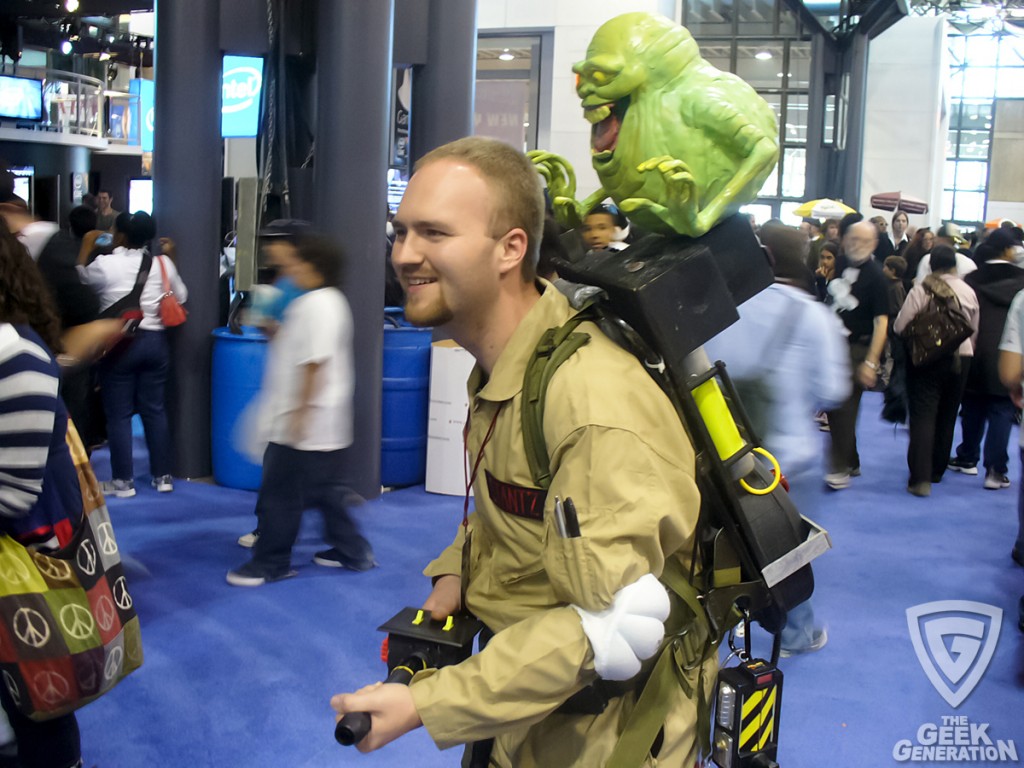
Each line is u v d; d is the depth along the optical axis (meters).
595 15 16.41
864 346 6.34
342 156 5.45
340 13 5.36
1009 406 6.79
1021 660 4.00
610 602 1.22
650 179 1.66
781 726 3.41
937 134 23.72
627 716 1.44
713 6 19.61
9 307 2.08
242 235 5.80
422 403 6.08
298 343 4.35
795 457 3.16
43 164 19.98
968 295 6.66
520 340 1.38
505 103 16.89
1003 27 26.59
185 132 5.91
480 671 1.24
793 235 3.61
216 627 4.06
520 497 1.37
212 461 6.21
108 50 22.02
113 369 5.68
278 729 3.28
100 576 2.20
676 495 1.30
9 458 2.00
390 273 6.31
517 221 1.34
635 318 1.37
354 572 4.71
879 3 18.45
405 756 3.14
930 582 4.94
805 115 19.80
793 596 1.54
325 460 4.52
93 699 2.20
